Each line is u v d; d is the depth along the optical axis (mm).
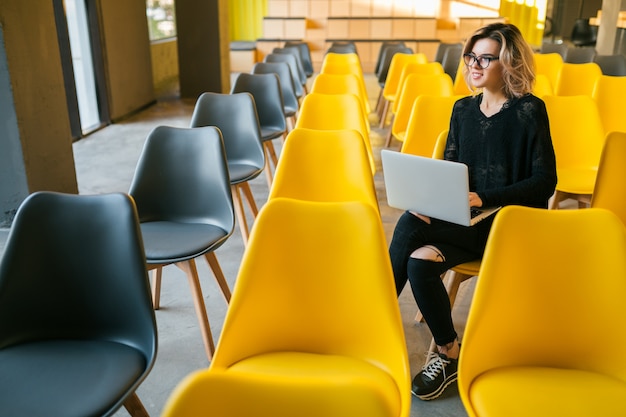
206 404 799
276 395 801
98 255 1623
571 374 1487
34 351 1567
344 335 1548
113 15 7281
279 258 1537
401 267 2084
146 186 2537
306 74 8992
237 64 13062
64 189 4254
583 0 15195
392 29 13367
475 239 2076
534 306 1504
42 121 3955
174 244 2252
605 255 1465
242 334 1520
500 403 1373
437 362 2090
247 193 3578
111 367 1498
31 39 3787
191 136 2543
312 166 2555
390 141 5777
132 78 7984
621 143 2314
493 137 2072
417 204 2016
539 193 2010
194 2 9203
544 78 4508
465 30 13305
